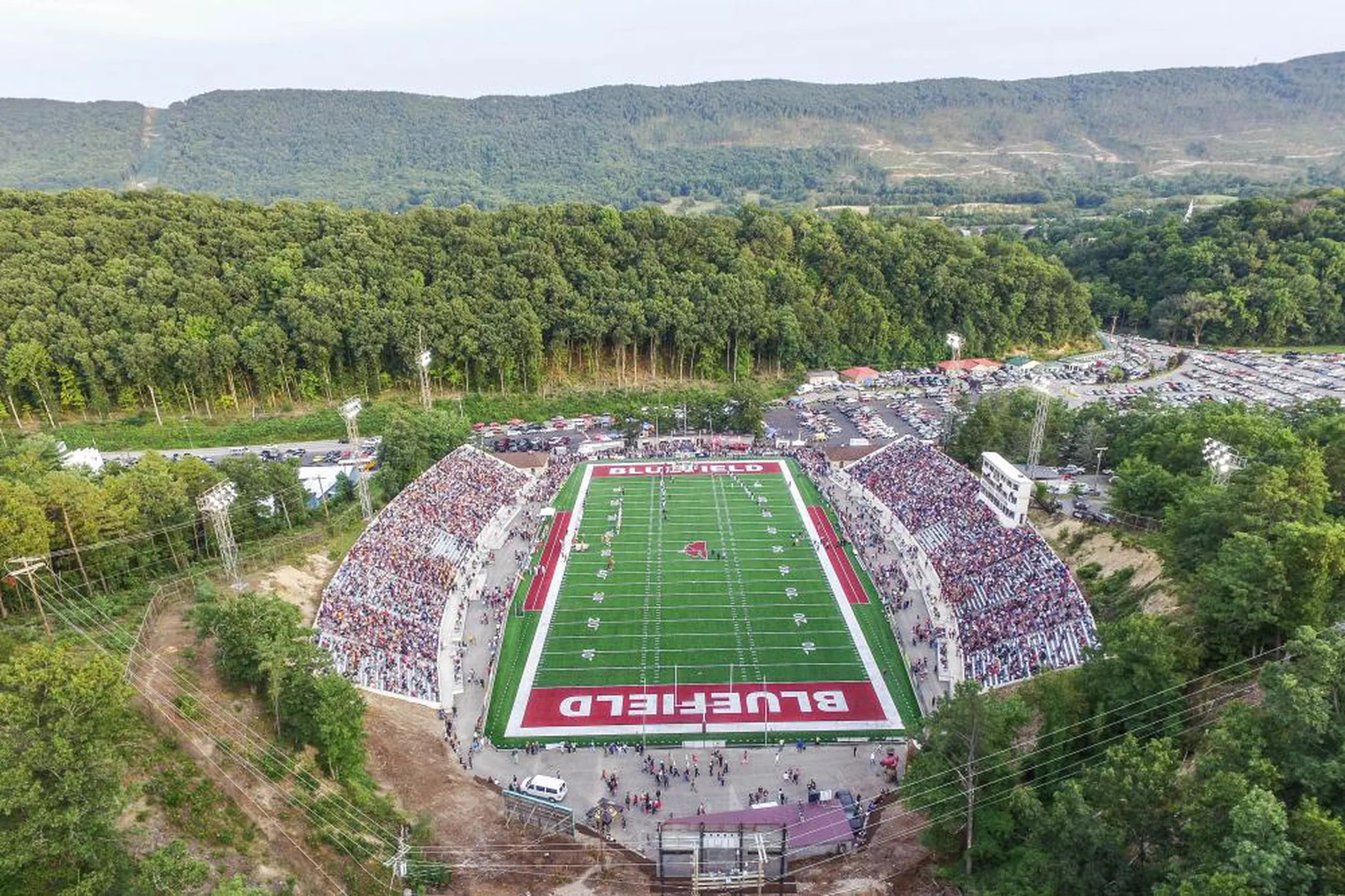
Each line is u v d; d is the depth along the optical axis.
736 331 154.50
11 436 117.19
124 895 31.97
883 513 96.31
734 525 95.88
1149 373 160.75
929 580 78.69
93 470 88.88
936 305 175.25
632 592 80.56
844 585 81.00
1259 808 28.30
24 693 33.62
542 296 147.88
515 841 48.28
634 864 46.66
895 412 142.38
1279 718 32.97
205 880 33.47
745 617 75.62
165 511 73.00
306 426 128.00
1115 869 33.94
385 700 60.44
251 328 128.50
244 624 51.72
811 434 131.50
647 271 158.25
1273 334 178.62
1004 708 44.06
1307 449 62.97
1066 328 185.00
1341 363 162.62
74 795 32.56
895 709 62.25
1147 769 33.97
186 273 135.00
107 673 35.53
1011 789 42.38
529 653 70.12
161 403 127.31
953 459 102.62
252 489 83.38
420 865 44.38
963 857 43.12
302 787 47.09
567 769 56.09
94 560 66.88
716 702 63.47
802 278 171.38
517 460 115.50
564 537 92.94
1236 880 26.78
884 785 54.25
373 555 77.00
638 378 155.62
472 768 55.75
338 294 135.25
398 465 102.12
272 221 150.00
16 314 120.25
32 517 61.22
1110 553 73.44
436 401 139.50
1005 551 76.50
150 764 44.44
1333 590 47.09
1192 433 85.31
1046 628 63.81
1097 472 101.12
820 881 45.06
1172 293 193.75
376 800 49.41
